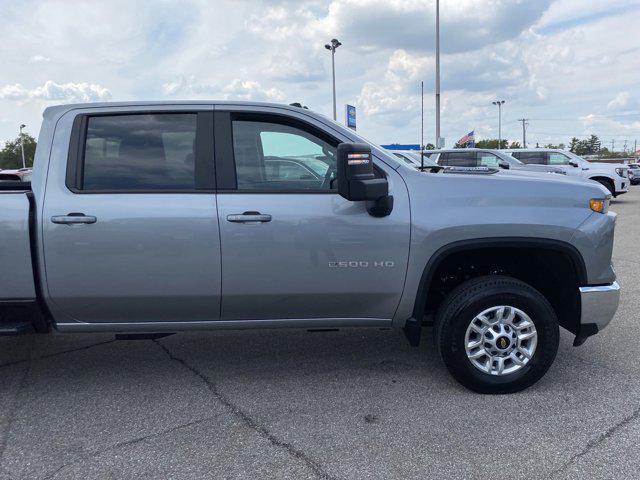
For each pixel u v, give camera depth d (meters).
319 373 3.91
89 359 4.27
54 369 4.08
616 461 2.70
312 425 3.14
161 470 2.71
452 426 3.09
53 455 2.86
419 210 3.37
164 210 3.29
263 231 3.30
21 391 3.69
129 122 3.44
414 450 2.84
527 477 2.59
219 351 4.41
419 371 3.91
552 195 3.42
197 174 3.38
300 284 3.38
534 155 16.69
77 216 3.24
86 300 3.35
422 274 3.42
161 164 3.41
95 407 3.43
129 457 2.83
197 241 3.29
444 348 3.44
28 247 3.22
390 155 3.52
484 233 3.37
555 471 2.63
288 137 3.47
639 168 29.97
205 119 3.45
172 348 4.49
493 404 3.36
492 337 3.42
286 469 2.69
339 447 2.89
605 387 3.56
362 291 3.42
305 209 3.33
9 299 3.28
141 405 3.45
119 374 3.96
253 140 3.46
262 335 4.79
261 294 3.39
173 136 3.43
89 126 3.43
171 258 3.30
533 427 3.06
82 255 3.26
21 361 4.25
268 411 3.33
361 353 4.30
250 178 3.41
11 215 3.21
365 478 2.61
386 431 3.05
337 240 3.34
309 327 3.60
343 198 3.35
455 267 3.85
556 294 3.75
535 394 3.48
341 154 3.05
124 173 3.38
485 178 3.47
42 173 3.34
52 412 3.37
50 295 3.32
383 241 3.36
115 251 3.27
